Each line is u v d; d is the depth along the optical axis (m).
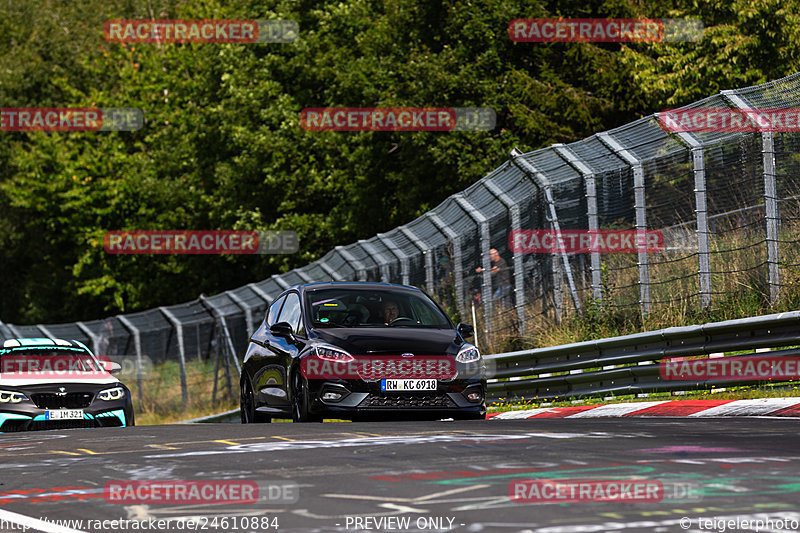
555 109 106.19
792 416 39.31
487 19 110.69
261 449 31.88
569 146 65.25
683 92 94.25
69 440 38.28
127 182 179.75
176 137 179.38
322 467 27.44
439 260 76.00
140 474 27.70
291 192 145.25
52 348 59.16
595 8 109.50
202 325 105.56
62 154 183.38
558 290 65.44
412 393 43.38
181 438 36.72
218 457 30.33
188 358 107.94
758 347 47.81
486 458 27.73
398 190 125.06
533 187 66.19
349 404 43.09
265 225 146.25
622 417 42.84
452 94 111.81
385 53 131.12
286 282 92.69
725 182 60.25
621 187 63.56
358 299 48.34
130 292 177.62
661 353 52.06
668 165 60.59
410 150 115.06
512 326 68.94
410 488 23.55
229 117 149.62
